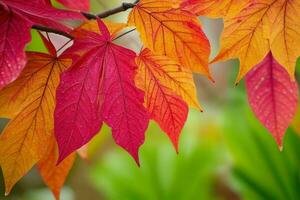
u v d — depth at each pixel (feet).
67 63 1.68
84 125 1.62
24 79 1.67
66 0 1.94
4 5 1.51
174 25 1.58
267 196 3.49
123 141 1.63
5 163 1.73
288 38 1.63
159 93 1.71
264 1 1.59
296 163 3.49
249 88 1.92
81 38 1.60
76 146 1.61
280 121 1.92
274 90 1.90
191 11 1.57
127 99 1.63
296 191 3.47
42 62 1.66
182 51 1.61
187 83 1.69
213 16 1.61
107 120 1.63
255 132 3.56
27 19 1.52
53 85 1.69
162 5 1.56
